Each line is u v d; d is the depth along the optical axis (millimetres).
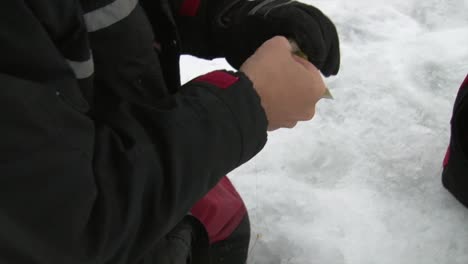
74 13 659
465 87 1477
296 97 792
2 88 569
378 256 1580
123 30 768
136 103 715
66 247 618
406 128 1947
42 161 588
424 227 1652
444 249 1591
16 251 590
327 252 1593
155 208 679
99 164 647
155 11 864
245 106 742
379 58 2230
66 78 644
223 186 1286
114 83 803
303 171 1842
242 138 737
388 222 1672
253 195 1758
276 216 1703
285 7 906
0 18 587
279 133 1950
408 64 2191
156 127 691
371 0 2545
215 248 1269
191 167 694
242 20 937
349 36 2367
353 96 2074
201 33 1009
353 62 2217
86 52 683
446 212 1687
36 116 590
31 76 615
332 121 1990
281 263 1593
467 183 1552
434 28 2381
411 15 2469
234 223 1277
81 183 615
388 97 2066
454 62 2178
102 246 639
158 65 850
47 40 618
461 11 2436
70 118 624
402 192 1757
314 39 869
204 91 741
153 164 674
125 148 666
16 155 575
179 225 1087
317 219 1689
